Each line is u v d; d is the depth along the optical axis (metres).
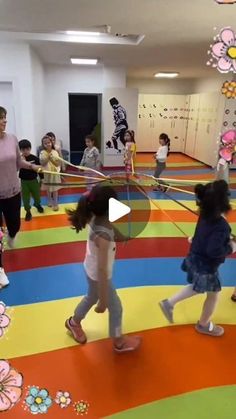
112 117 7.55
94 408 1.63
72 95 9.20
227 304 2.51
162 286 2.76
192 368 1.89
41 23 3.66
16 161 2.84
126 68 7.79
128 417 1.59
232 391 1.74
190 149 9.83
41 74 6.68
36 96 5.79
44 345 2.04
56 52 5.79
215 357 1.97
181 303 2.50
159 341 2.10
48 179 4.37
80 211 1.59
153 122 10.38
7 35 4.56
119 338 1.96
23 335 2.12
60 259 3.18
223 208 1.81
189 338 2.13
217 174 2.02
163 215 4.45
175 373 1.85
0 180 2.75
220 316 2.37
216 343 2.09
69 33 4.62
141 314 2.37
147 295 2.62
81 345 2.05
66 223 4.09
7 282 2.68
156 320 2.31
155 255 3.31
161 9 3.06
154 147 10.60
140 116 10.27
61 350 2.00
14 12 3.21
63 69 7.64
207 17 3.29
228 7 2.97
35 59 5.66
